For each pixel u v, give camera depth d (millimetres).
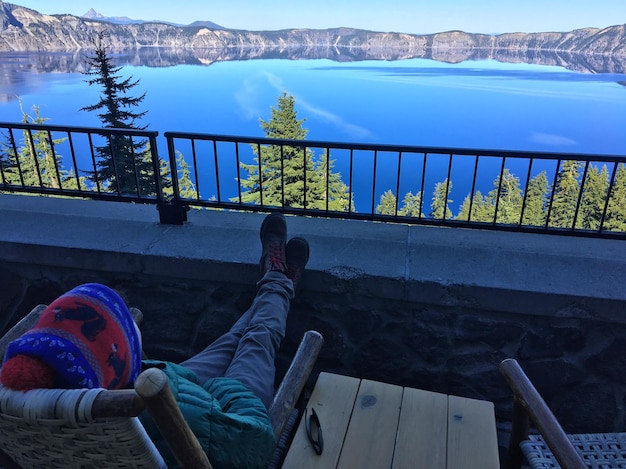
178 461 947
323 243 2664
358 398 1908
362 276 2342
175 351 2785
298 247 2430
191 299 2645
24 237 2701
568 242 2646
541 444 1701
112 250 2566
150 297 2689
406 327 2445
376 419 1800
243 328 2141
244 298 2574
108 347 949
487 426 1769
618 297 2111
